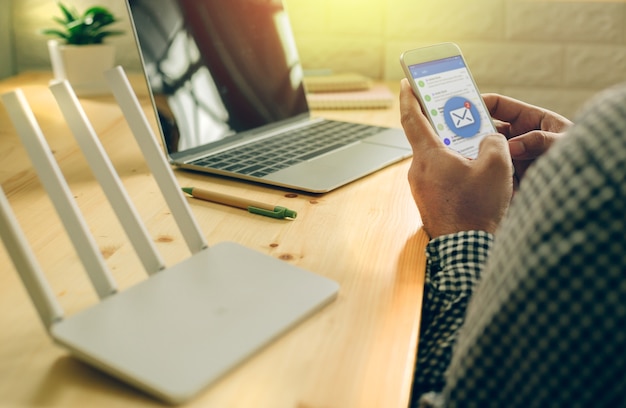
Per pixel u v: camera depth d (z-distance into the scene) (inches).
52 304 19.5
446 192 27.1
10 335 19.9
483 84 60.0
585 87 59.0
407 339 20.1
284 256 25.4
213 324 19.4
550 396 15.0
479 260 24.8
